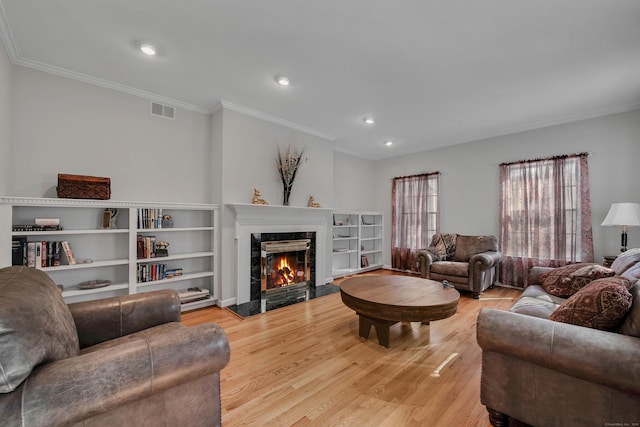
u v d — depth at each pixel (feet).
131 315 5.50
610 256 10.80
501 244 14.43
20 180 8.17
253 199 11.87
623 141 11.30
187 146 11.44
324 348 7.81
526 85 9.53
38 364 2.89
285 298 12.50
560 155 12.73
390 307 7.39
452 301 7.66
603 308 4.52
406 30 6.79
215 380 4.01
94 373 2.98
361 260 18.75
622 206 9.94
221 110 11.21
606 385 3.86
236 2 5.92
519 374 4.61
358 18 6.39
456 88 9.78
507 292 13.44
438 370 6.73
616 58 7.90
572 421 4.15
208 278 11.69
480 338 4.80
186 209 11.18
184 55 7.89
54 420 2.72
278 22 6.54
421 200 17.88
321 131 14.56
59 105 8.78
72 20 6.46
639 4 5.85
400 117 12.57
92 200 8.57
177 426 3.66
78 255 9.09
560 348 4.10
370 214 18.93
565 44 7.29
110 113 9.69
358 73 8.81
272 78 9.18
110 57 8.01
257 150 12.23
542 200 13.11
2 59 7.13
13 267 4.40
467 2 5.87
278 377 6.40
